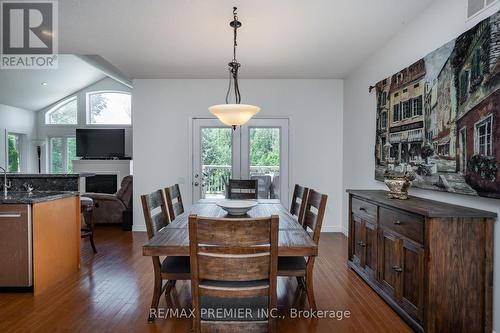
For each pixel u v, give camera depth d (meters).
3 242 2.65
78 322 2.21
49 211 2.86
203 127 5.03
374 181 3.72
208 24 2.96
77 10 2.71
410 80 2.77
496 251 1.88
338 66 4.27
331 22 2.91
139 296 2.63
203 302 1.71
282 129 5.03
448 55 2.23
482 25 1.90
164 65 4.26
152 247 1.76
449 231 1.91
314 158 5.02
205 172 5.05
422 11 2.70
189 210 2.89
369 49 3.62
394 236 2.34
